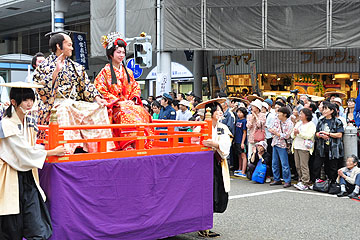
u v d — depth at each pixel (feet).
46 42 95.86
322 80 60.03
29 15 91.20
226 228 22.00
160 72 54.75
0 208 14.20
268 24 54.39
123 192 16.75
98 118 18.28
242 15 54.80
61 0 71.20
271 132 33.58
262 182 34.78
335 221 23.25
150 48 41.27
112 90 19.98
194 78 66.39
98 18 62.95
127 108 19.54
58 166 15.11
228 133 21.06
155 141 22.48
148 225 17.56
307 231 21.40
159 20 56.18
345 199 28.73
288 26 53.98
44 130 17.57
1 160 14.34
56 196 15.10
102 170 16.17
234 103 41.29
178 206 18.66
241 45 55.11
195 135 19.40
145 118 20.24
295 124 34.53
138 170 17.19
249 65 61.52
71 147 17.43
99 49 63.31
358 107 35.42
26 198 14.70
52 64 17.94
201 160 19.48
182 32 55.88
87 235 15.84
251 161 36.17
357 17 52.01
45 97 17.98
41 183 15.60
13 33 104.47
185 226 18.99
